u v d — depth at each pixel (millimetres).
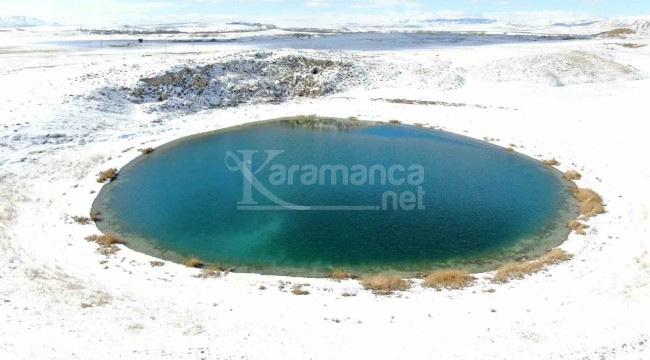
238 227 18875
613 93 38875
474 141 30016
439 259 16438
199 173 24938
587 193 21266
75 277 14602
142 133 30875
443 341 11586
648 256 15477
